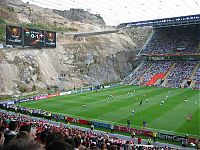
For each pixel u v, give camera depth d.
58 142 4.89
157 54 135.00
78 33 136.00
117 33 166.50
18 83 94.62
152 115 61.75
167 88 109.12
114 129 51.53
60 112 65.75
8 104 73.44
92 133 45.06
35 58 107.44
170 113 63.62
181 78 118.19
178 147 42.56
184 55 128.62
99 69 131.62
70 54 124.50
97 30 159.12
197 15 121.56
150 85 118.25
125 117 60.19
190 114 62.50
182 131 49.75
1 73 92.06
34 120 54.81
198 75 117.06
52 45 86.38
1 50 99.38
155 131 49.78
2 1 141.75
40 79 103.56
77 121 56.72
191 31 141.38
